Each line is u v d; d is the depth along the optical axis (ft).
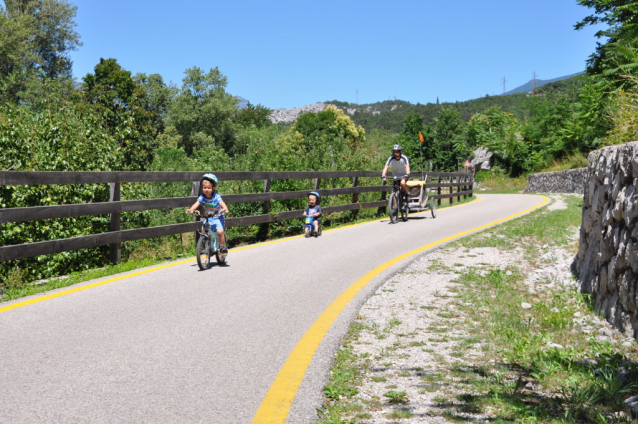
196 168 56.24
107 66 162.50
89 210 22.56
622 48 51.34
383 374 11.30
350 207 44.96
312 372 11.38
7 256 19.10
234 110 236.02
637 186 13.71
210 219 24.00
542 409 9.31
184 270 23.58
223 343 13.30
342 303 17.46
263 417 9.14
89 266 25.71
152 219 32.24
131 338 13.65
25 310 16.47
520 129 150.61
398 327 14.94
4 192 23.48
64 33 192.34
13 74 152.15
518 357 12.41
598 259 17.31
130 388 10.36
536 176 119.85
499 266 24.13
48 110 28.86
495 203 69.97
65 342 13.26
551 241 30.63
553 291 19.81
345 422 8.92
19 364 11.64
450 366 11.81
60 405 9.49
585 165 98.68
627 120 24.27
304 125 325.83
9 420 8.83
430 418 9.06
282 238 35.50
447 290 19.57
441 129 237.04
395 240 33.09
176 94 227.40
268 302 17.61
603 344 13.24
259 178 34.63
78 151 28.53
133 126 33.83
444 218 47.96
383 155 70.74
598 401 9.84
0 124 25.68
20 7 187.93
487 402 9.76
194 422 8.90
